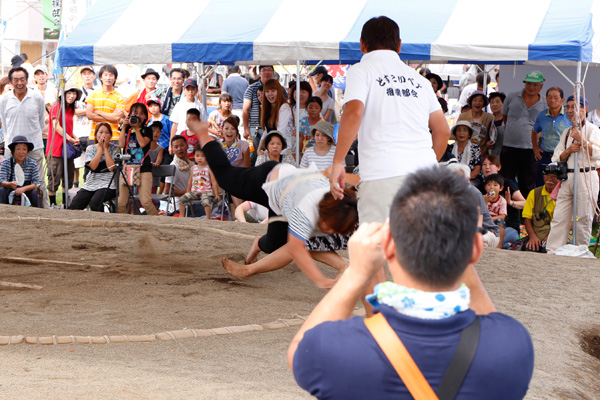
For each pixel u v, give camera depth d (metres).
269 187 4.47
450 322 1.45
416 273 1.47
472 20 8.32
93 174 10.21
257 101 11.83
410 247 1.46
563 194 8.50
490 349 1.45
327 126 8.95
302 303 5.34
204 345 4.20
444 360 1.43
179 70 12.78
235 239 7.95
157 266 6.48
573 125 8.22
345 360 1.45
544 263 7.38
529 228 8.91
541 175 11.05
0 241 7.43
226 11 9.16
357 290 1.59
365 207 4.12
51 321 4.61
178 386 3.32
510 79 13.07
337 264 5.01
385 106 4.12
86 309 4.95
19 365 3.58
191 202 10.20
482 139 10.92
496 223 8.84
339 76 16.61
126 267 6.39
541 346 4.67
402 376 1.42
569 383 4.06
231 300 5.32
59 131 11.46
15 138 10.29
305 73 16.77
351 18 8.62
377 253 1.57
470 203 1.47
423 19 8.45
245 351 4.12
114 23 9.35
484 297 1.74
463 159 10.05
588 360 4.61
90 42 9.13
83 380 3.32
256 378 3.60
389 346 1.43
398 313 1.47
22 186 10.36
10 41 15.02
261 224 8.98
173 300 5.28
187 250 7.27
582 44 7.72
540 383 3.96
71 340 4.14
